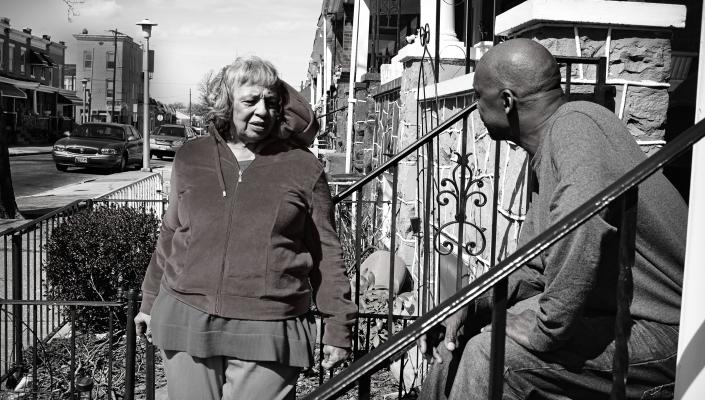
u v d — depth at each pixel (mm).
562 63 3441
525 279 2754
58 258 6641
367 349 4055
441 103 6109
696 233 2113
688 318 2127
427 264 4195
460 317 2820
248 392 2635
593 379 2422
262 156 2721
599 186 2252
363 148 11703
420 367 4902
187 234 2693
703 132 1837
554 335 2299
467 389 2488
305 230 2770
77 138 26641
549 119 2547
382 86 8758
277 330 2607
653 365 2385
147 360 4027
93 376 5703
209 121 2793
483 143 4867
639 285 2424
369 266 7012
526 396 2461
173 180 2795
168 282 2699
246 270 2586
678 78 6449
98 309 6508
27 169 26891
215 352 2605
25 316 7223
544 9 3436
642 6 3469
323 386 1961
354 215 9414
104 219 6914
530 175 2986
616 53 3520
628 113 3473
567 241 2229
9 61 55062
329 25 21000
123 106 85500
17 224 13094
